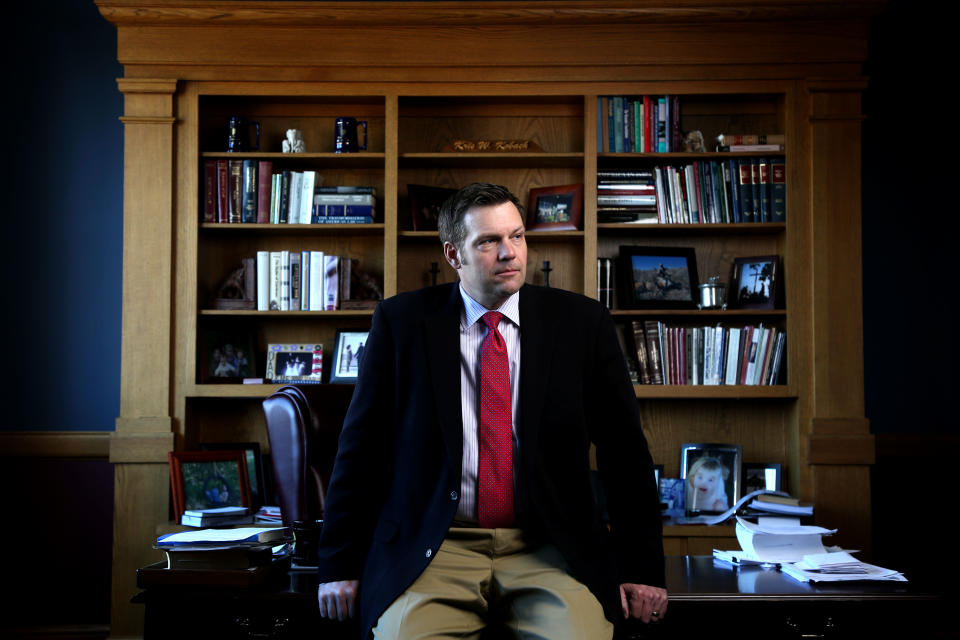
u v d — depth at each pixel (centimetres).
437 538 160
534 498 163
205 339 369
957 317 384
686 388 358
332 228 371
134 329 357
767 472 369
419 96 369
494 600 165
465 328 176
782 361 363
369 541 172
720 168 368
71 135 386
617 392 174
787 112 361
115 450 351
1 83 385
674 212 368
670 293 376
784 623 173
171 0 354
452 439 166
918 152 388
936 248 387
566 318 177
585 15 357
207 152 373
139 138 362
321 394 257
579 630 148
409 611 151
